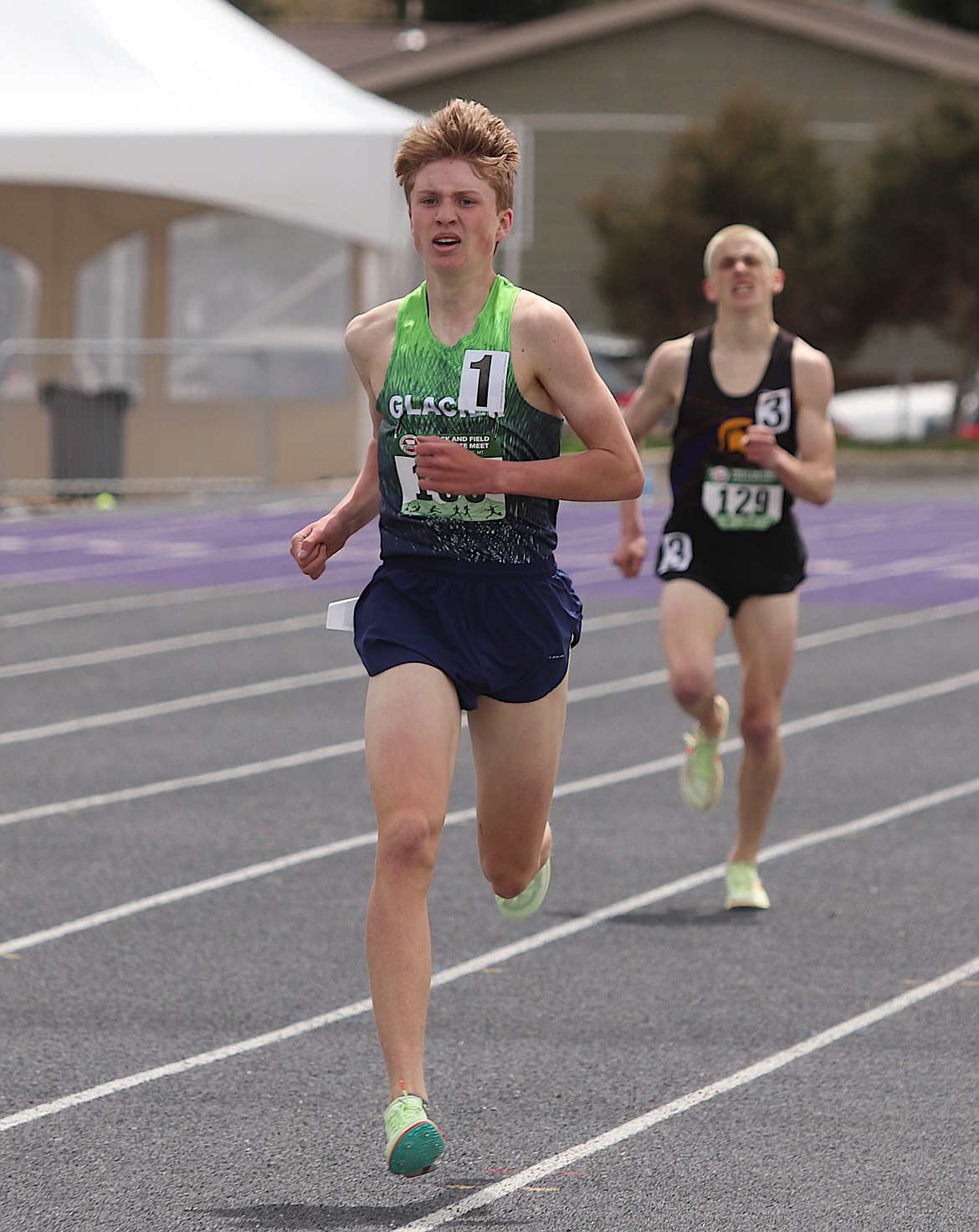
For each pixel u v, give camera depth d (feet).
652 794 80.94
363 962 57.06
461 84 342.85
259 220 234.58
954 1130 43.73
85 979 55.11
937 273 288.51
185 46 205.77
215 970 56.08
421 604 41.96
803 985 54.95
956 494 238.68
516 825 44.19
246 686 106.93
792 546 64.18
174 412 226.38
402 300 42.32
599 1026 51.21
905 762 87.45
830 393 64.34
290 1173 40.96
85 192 230.89
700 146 281.74
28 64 196.85
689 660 63.05
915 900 64.39
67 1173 40.83
